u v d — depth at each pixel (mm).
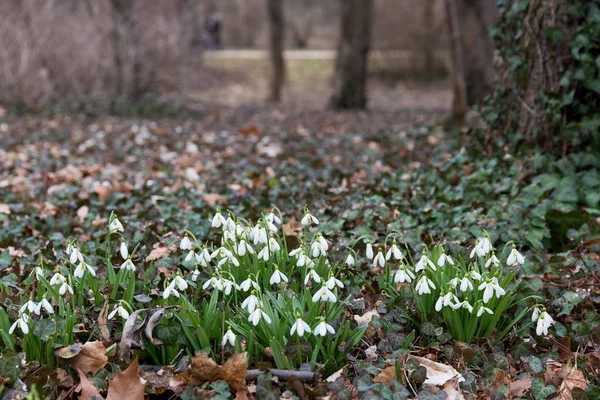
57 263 4180
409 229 4754
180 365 3008
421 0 29125
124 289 3428
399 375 2984
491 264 3824
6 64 14414
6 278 3756
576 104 5590
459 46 10969
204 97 23812
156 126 11789
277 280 3193
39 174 7547
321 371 3033
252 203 5645
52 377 2869
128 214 5410
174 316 3115
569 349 3352
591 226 4684
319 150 8852
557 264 4137
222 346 3047
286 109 17578
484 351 3295
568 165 5410
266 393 2773
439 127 10797
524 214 4816
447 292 3195
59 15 14977
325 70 33875
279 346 2977
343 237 4609
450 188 5562
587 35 5410
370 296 3705
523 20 5766
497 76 6168
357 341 3129
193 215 5086
